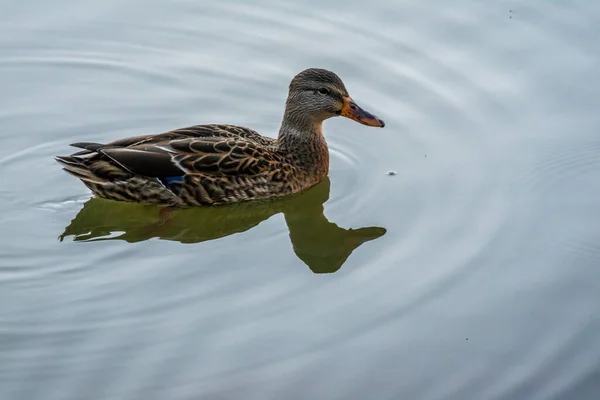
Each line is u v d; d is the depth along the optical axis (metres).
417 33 16.20
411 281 10.96
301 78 13.27
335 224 12.20
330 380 9.40
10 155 13.53
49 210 12.49
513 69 15.20
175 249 11.69
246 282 10.95
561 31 15.96
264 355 9.70
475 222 12.03
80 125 14.29
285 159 13.26
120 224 12.46
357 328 10.14
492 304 10.55
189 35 16.41
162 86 15.24
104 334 9.97
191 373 9.41
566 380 9.42
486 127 14.05
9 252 11.49
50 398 9.02
